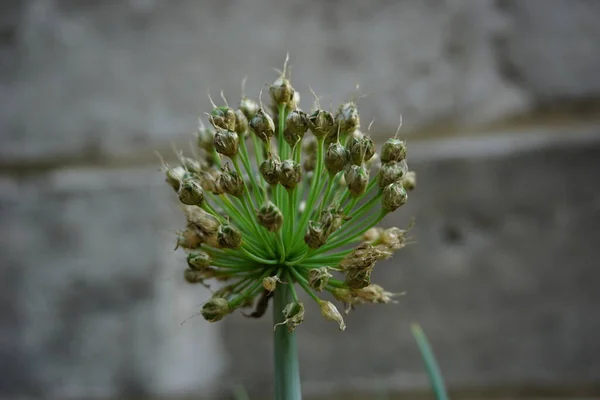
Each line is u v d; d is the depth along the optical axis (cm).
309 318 47
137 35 54
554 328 45
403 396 46
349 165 25
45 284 52
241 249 25
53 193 53
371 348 47
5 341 51
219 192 26
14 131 54
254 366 49
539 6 48
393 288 47
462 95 49
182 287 51
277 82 26
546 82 48
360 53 51
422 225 47
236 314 49
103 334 51
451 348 46
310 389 47
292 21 52
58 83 55
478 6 49
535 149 46
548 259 45
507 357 45
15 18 56
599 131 46
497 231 46
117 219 52
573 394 44
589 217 45
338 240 26
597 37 47
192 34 53
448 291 46
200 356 50
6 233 53
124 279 51
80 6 55
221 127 26
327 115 25
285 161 25
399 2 51
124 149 53
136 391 49
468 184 47
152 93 53
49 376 51
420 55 50
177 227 51
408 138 49
